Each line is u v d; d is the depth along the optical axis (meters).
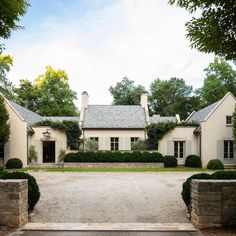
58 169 23.45
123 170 22.64
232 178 8.34
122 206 9.86
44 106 42.84
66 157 26.12
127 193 12.18
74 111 44.19
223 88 39.28
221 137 26.75
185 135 27.92
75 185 14.34
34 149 27.19
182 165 27.77
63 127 27.28
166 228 7.09
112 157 26.03
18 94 42.78
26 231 6.81
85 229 6.95
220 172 8.55
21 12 5.98
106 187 13.73
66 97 44.28
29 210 8.80
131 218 8.45
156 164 25.94
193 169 24.19
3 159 25.56
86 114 31.16
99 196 11.52
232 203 7.07
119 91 52.50
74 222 8.00
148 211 9.23
